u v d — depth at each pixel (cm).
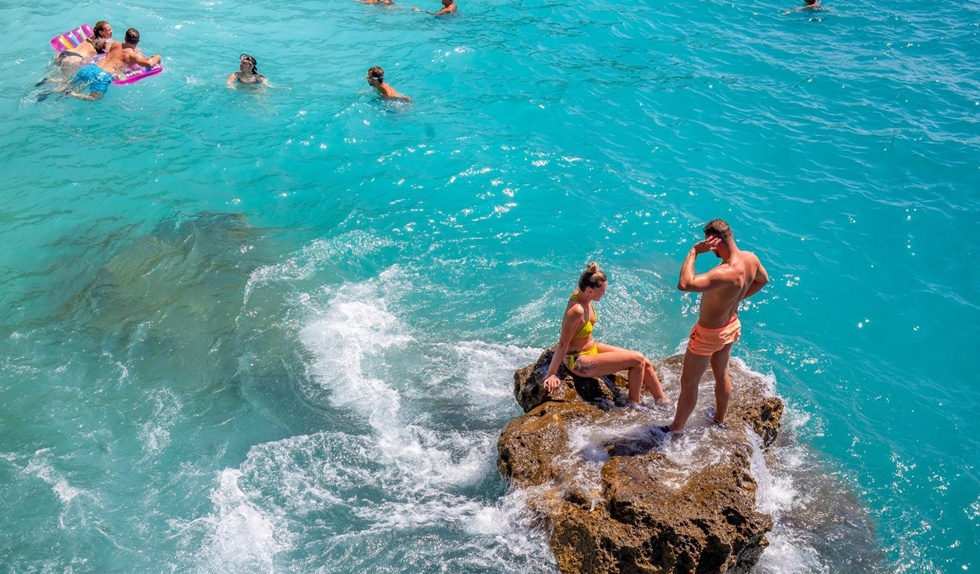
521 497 773
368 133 1510
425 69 1758
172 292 1126
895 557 800
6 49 1767
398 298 1142
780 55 1866
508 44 1894
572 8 2123
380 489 829
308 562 749
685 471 759
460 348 1049
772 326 1111
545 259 1229
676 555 687
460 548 755
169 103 1581
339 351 1034
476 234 1276
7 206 1280
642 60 1833
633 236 1279
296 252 1220
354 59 1798
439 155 1453
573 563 717
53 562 746
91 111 1545
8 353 1006
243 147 1455
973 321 1110
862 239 1261
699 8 2144
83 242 1215
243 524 787
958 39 1944
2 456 861
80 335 1043
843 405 987
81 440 887
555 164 1439
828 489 872
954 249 1238
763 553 779
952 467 902
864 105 1639
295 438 895
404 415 932
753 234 1270
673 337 1085
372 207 1324
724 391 798
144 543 767
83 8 1983
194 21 1958
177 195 1330
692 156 1473
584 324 843
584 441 806
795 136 1530
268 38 1892
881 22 2059
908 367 1046
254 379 985
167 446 882
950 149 1475
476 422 921
